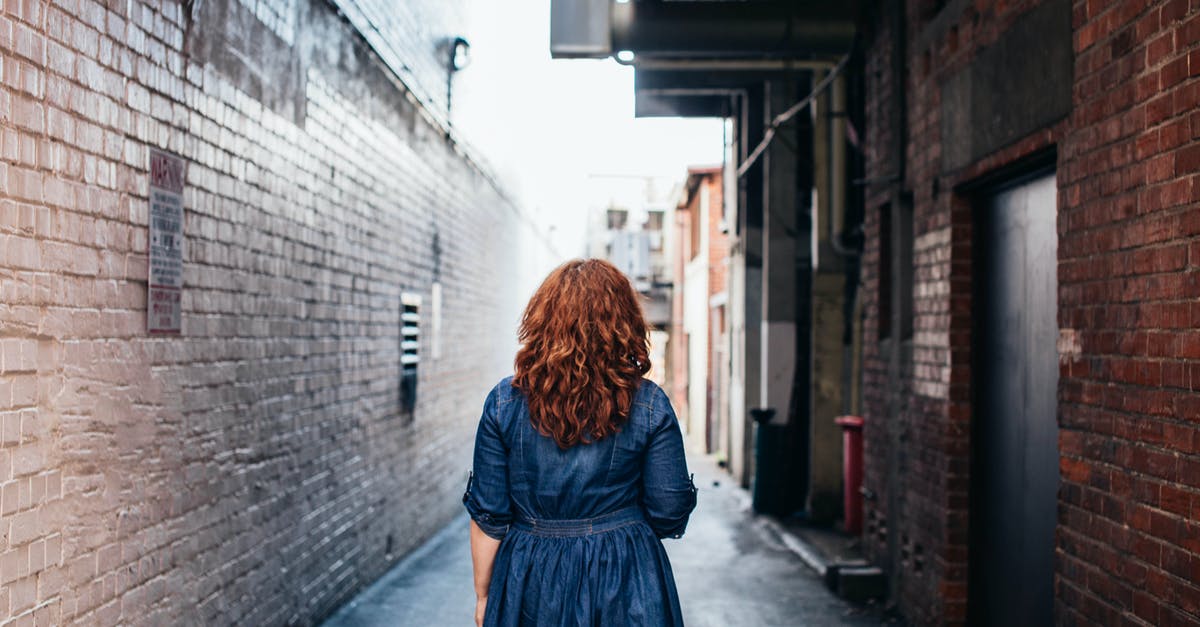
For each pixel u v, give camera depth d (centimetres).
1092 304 356
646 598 251
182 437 400
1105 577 344
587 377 253
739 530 961
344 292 623
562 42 674
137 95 359
